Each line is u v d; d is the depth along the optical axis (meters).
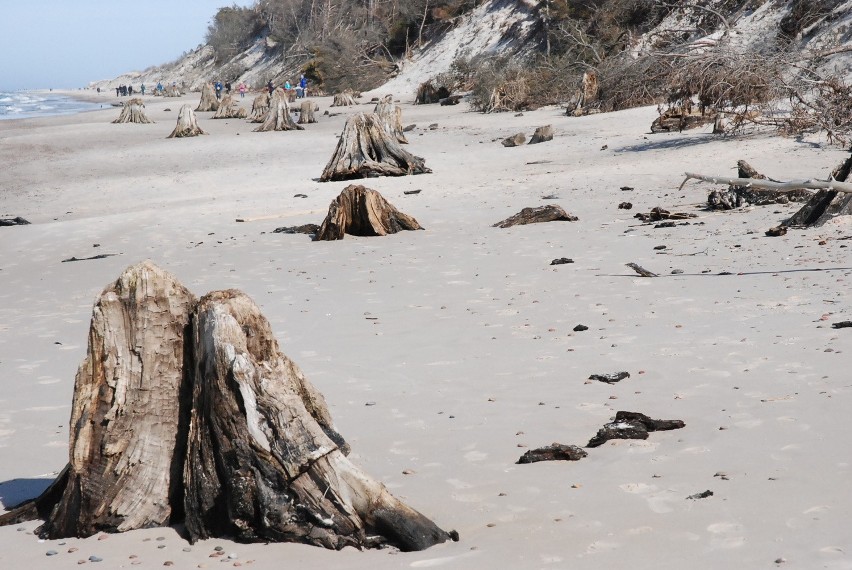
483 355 11.21
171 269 20.06
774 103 38.12
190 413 6.86
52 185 40.09
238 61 175.25
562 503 6.29
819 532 5.36
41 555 6.24
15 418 10.02
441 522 6.23
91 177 42.38
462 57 102.62
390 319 13.77
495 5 107.81
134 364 6.89
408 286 16.33
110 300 6.88
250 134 60.97
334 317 14.21
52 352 13.42
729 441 7.29
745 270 15.00
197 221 27.56
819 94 36.91
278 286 17.30
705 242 18.09
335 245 22.00
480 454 7.61
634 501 6.18
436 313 13.94
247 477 6.33
